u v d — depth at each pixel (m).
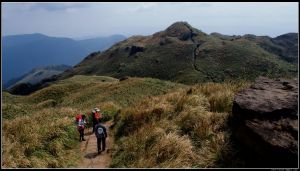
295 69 164.12
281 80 13.67
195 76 163.75
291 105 10.17
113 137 15.99
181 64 186.25
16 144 12.67
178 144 10.73
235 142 10.55
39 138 13.86
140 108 16.88
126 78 57.84
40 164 11.60
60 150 13.35
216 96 14.63
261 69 161.62
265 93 11.71
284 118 9.73
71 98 49.91
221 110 13.61
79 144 15.62
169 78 175.50
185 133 12.25
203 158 10.16
